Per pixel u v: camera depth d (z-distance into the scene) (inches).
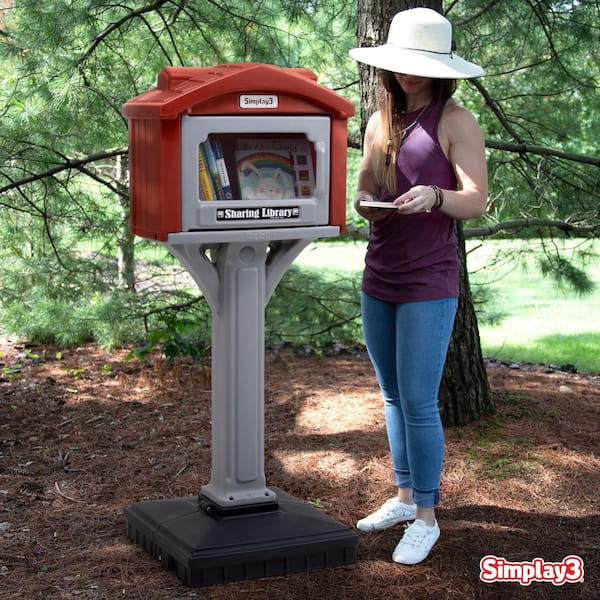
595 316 345.7
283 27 254.2
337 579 125.8
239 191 122.3
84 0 209.3
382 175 128.7
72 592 121.3
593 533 142.8
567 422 193.9
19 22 206.2
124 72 215.2
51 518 146.7
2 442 184.7
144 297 251.8
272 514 132.3
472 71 123.2
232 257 126.8
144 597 119.9
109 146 215.2
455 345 187.8
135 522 135.9
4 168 204.7
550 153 219.3
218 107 116.6
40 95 199.6
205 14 220.1
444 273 127.3
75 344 271.7
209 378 226.8
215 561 122.3
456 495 155.9
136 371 242.4
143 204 122.2
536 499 155.2
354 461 171.6
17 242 251.4
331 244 483.2
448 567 130.2
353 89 273.9
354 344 280.1
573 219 237.6
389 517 140.7
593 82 237.9
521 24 230.1
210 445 183.3
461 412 189.2
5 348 269.0
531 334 315.3
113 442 186.1
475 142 123.9
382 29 174.4
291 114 121.4
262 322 130.2
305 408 206.8
